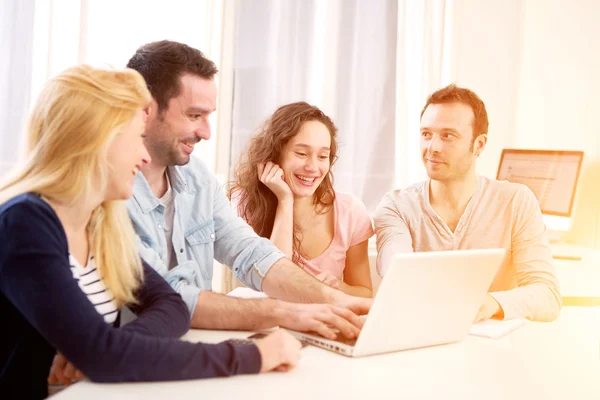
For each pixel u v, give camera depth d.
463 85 3.28
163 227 1.68
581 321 1.61
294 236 2.22
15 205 1.05
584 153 2.79
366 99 3.11
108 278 1.26
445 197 2.16
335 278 2.05
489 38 3.28
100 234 1.25
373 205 3.14
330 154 2.26
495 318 1.55
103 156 1.10
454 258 1.21
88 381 1.00
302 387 1.00
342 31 3.07
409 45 3.16
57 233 1.08
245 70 3.00
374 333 1.17
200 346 1.04
